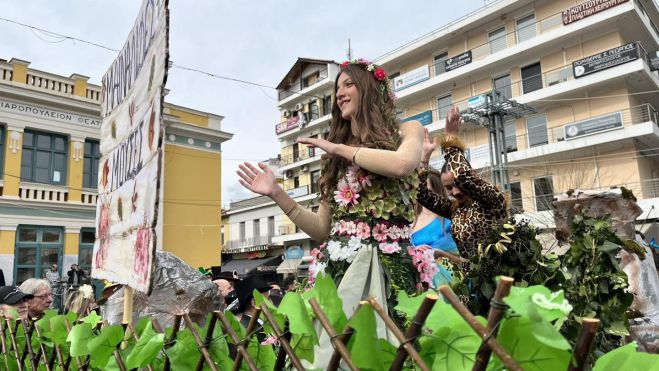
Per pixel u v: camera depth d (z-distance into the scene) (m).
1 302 3.33
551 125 17.83
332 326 0.87
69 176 13.88
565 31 17.25
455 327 0.78
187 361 1.26
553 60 17.98
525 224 1.85
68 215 13.75
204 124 16.58
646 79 16.22
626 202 2.84
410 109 22.27
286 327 1.00
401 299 0.88
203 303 2.79
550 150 17.19
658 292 2.91
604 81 16.25
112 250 2.32
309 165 27.52
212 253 16.16
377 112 1.69
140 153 1.92
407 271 1.56
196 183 16.16
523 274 1.75
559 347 0.59
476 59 20.19
